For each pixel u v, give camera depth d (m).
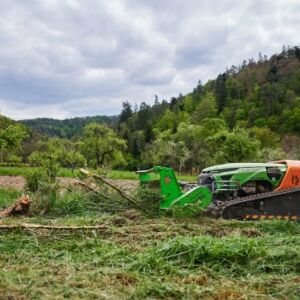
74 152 42.50
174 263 5.96
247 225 9.12
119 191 10.68
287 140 74.06
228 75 150.50
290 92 103.00
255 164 10.94
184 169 55.81
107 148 50.00
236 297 4.79
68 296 4.71
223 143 36.16
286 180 10.51
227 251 6.12
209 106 106.94
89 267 5.87
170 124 109.31
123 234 8.08
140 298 4.73
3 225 8.01
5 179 26.08
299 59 143.25
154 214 10.28
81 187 12.07
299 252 6.20
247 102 109.44
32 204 10.90
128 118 127.31
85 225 8.80
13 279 5.12
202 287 5.06
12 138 32.91
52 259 6.37
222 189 10.43
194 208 9.85
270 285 5.23
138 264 5.85
